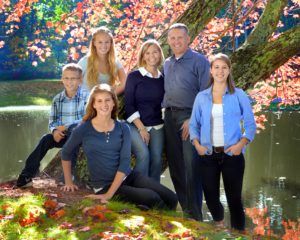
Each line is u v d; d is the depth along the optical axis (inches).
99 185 204.4
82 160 224.2
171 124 220.2
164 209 203.9
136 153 219.3
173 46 213.5
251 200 388.8
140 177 206.5
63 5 1167.0
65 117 223.1
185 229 175.3
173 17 396.8
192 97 216.1
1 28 1674.5
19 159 542.3
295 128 732.7
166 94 220.1
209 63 214.7
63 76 219.9
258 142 640.4
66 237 166.7
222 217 205.5
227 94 191.9
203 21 258.5
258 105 399.9
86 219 180.7
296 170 486.6
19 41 1600.6
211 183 196.7
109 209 189.2
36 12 1344.7
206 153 194.9
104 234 165.0
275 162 525.0
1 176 449.1
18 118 1031.6
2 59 1801.2
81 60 229.8
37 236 170.1
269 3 252.7
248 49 248.5
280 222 329.1
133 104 221.8
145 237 165.6
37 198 196.4
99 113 197.9
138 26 400.5
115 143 200.4
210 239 168.9
